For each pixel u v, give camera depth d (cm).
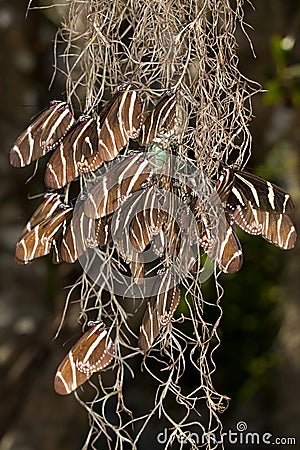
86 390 137
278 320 182
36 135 87
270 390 177
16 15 141
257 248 186
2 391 137
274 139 156
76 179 91
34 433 138
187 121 89
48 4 112
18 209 139
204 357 90
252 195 88
